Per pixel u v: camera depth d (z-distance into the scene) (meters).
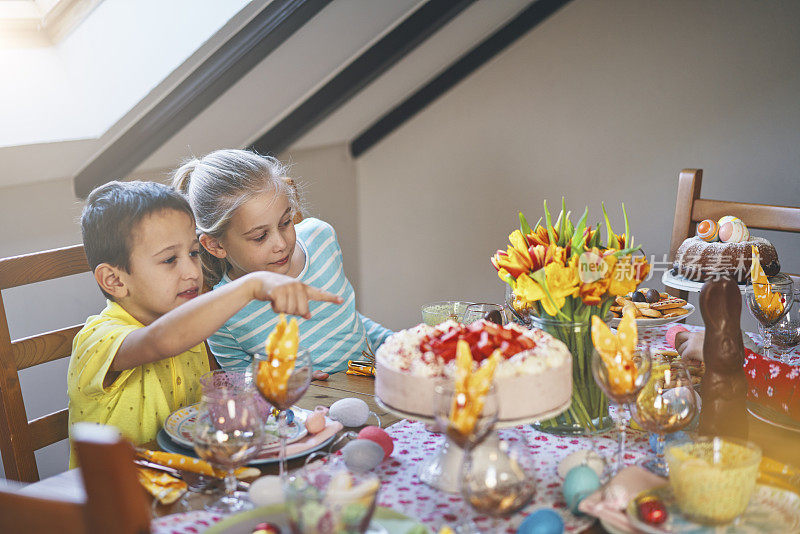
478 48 3.02
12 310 1.98
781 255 2.72
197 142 2.27
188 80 1.99
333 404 1.14
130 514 0.57
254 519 0.81
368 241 3.38
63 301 2.11
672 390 0.94
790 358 1.30
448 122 3.16
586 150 2.99
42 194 2.00
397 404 0.93
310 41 2.14
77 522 0.58
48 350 1.37
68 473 0.98
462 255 3.28
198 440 0.85
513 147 3.09
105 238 1.30
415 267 3.36
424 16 2.44
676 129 2.83
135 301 1.34
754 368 1.12
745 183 2.78
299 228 1.77
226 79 2.03
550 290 1.05
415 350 0.96
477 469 0.77
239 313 1.60
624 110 2.90
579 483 0.87
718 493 0.76
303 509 0.68
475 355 0.94
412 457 1.02
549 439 1.08
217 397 0.89
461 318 1.34
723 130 2.77
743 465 0.76
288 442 1.04
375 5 2.17
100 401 1.26
